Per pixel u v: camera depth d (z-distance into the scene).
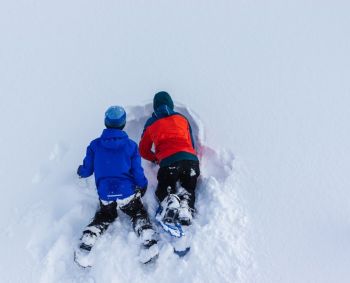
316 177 3.19
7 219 2.99
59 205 3.06
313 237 2.86
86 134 3.54
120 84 3.99
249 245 2.83
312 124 3.59
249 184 3.15
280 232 2.89
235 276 2.68
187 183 3.06
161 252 2.78
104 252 2.78
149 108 3.62
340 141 3.45
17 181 3.21
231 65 4.19
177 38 4.53
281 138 3.47
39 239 2.88
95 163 2.84
